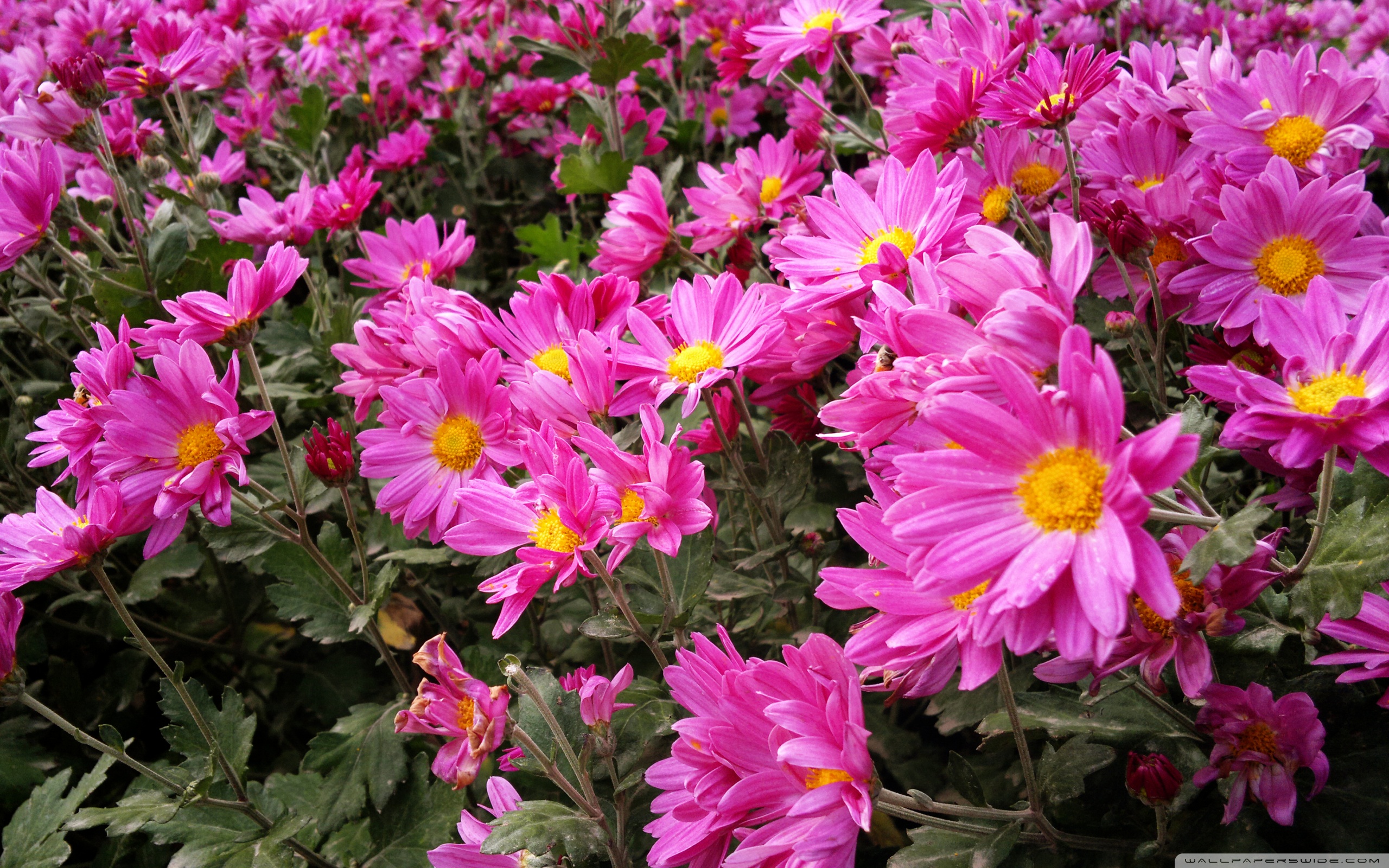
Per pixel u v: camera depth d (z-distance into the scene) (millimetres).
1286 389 265
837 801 271
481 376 385
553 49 702
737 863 271
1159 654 277
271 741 604
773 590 442
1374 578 267
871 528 289
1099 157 406
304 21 891
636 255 510
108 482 381
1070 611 240
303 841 454
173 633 591
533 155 949
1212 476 438
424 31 1004
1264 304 282
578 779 336
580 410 373
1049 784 330
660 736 394
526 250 667
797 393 469
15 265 599
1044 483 243
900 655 276
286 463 423
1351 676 287
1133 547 232
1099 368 234
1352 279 328
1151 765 308
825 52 520
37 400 675
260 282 408
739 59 606
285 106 933
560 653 537
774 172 535
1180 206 362
